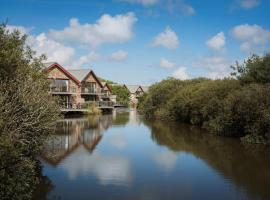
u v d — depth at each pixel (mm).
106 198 13789
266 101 27312
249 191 14922
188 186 15516
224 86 36375
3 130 11188
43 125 14758
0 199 10477
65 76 63156
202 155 22531
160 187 15336
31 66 16719
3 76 13539
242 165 19703
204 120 39031
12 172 10945
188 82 56188
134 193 14422
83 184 15523
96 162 20000
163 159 21250
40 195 13961
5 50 14055
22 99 13164
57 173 17312
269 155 22578
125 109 89250
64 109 56656
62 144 26391
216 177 17125
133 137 31188
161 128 39125
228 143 27703
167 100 54344
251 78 34125
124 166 19172
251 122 28594
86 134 32938
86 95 71250
